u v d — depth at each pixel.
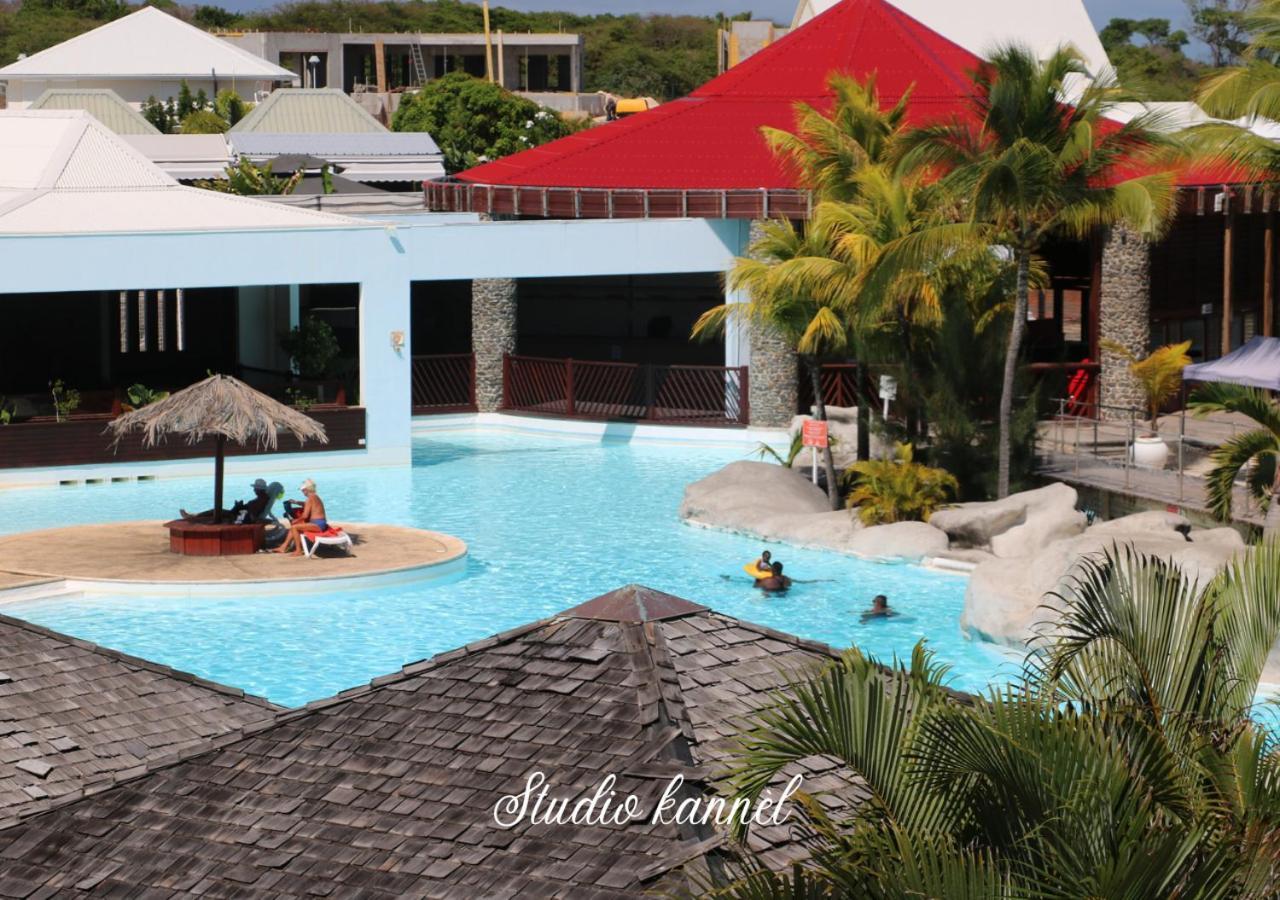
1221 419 35.19
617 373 37.34
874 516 26.62
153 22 88.69
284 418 24.97
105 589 22.72
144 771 9.77
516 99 84.50
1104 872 7.24
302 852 8.80
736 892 7.45
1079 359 37.97
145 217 33.03
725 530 27.45
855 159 28.80
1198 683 9.23
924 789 8.01
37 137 36.75
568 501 29.88
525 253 34.03
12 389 36.31
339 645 20.50
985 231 26.31
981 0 56.03
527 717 9.45
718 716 9.42
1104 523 23.80
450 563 24.16
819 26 45.75
